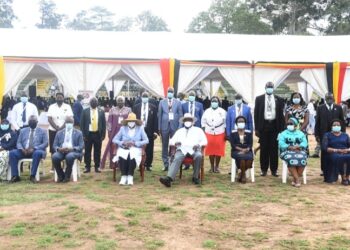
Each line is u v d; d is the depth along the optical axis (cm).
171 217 657
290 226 623
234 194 818
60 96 1044
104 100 2512
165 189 856
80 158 947
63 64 1703
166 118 1043
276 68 1797
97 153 1035
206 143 927
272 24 4584
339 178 996
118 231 589
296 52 1881
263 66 1788
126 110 1053
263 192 837
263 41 2023
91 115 1023
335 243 550
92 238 562
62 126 1012
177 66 1717
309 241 558
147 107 1047
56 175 928
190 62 1752
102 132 1030
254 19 4359
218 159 1057
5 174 936
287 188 876
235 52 1853
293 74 2181
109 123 1055
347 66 1756
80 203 727
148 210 693
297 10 4488
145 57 1753
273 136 984
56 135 959
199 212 688
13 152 930
